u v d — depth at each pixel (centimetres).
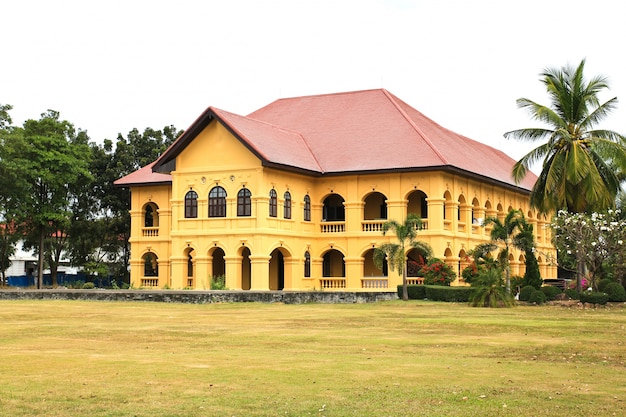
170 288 5484
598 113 4794
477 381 1554
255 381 1540
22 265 8456
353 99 6200
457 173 5431
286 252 5425
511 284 4666
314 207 5672
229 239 5294
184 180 5481
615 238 4325
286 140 5631
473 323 2856
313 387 1481
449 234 5397
